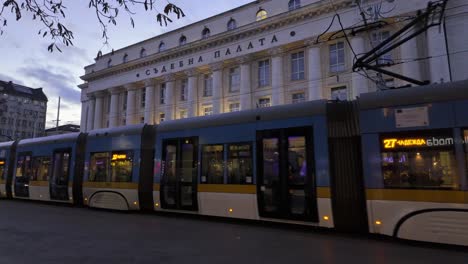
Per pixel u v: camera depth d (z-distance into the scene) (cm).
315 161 881
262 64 3162
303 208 882
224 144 1048
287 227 963
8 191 1809
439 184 712
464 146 700
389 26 2523
